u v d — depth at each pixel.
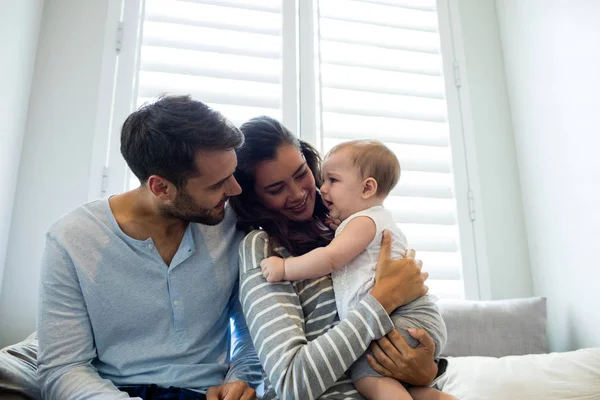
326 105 2.10
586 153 1.88
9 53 1.61
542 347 1.76
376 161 1.17
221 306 1.16
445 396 0.96
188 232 1.13
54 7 1.96
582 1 1.93
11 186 1.70
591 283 1.83
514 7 2.35
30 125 1.82
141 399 0.91
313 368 0.87
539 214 2.12
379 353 0.93
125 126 1.08
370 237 1.07
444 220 2.10
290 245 1.12
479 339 1.73
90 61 1.93
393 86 2.20
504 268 2.13
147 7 2.00
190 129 1.00
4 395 1.00
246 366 1.14
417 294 1.02
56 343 1.02
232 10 2.09
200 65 1.98
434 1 2.36
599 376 1.45
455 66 2.29
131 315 1.07
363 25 2.24
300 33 2.15
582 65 1.92
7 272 1.67
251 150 1.13
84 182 1.81
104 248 1.07
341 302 1.03
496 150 2.27
